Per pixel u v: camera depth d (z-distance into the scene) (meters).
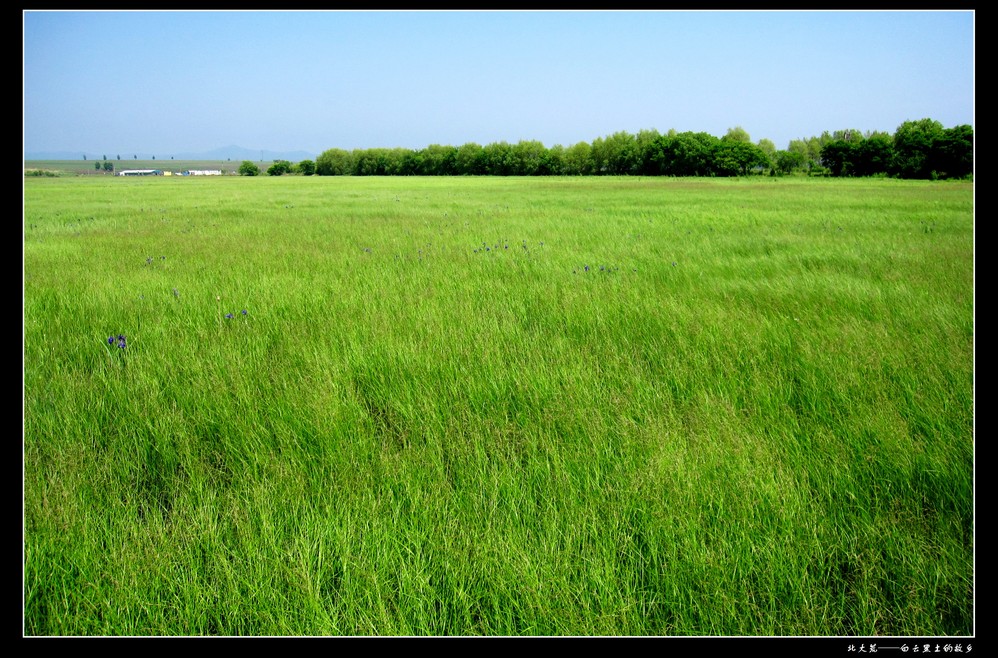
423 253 9.70
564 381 4.01
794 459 2.98
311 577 2.22
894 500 2.67
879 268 7.85
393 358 4.41
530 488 2.79
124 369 4.42
